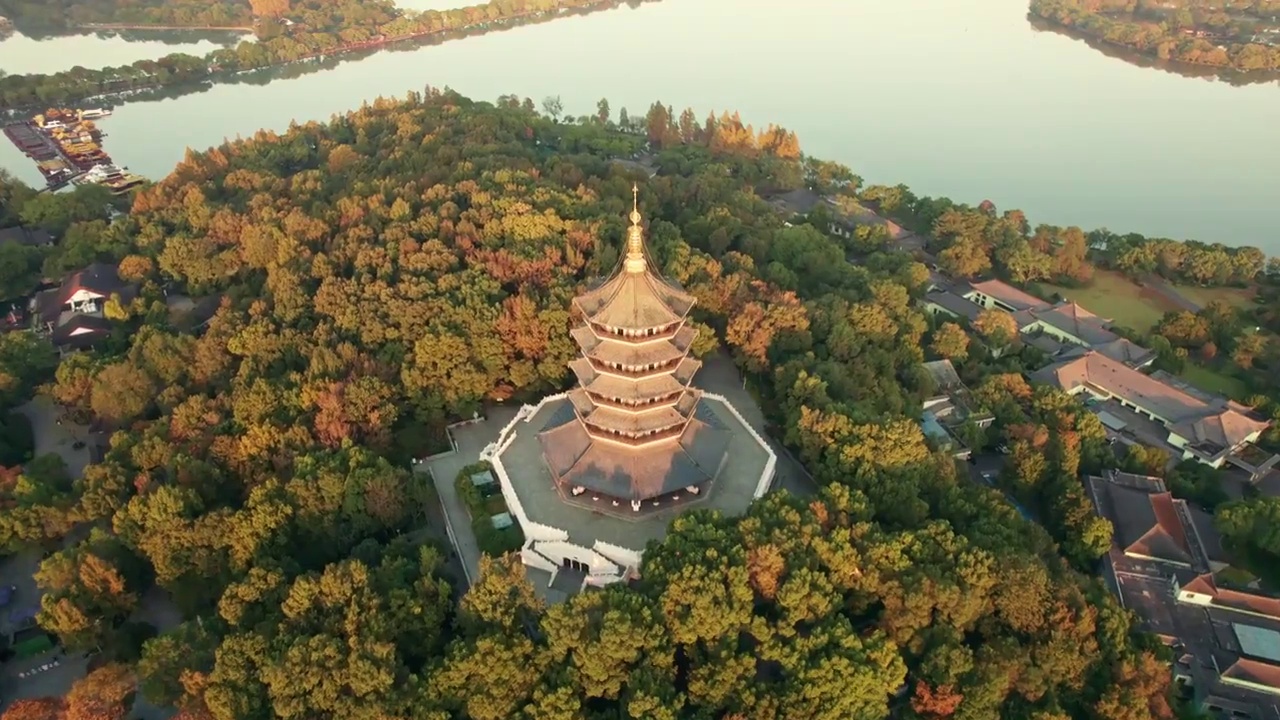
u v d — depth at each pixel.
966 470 124.12
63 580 97.06
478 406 125.81
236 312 137.12
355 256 145.38
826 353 133.75
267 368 127.19
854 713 82.56
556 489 108.62
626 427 103.00
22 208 192.50
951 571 93.19
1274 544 113.62
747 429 119.50
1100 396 153.00
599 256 143.38
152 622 101.88
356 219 158.50
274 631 88.56
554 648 84.25
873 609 95.81
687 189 193.12
